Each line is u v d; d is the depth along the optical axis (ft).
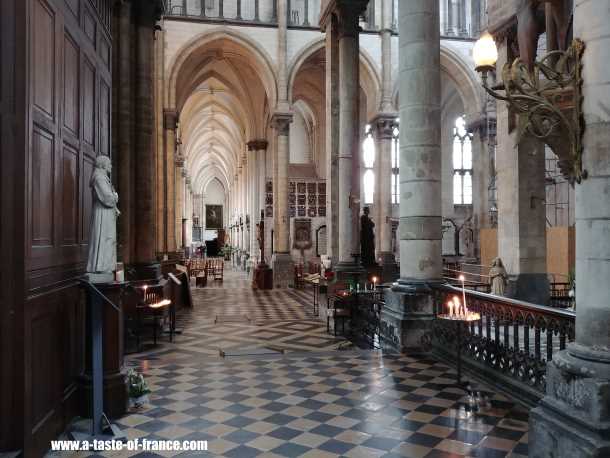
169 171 84.23
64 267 18.22
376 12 90.94
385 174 89.30
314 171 123.24
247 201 132.87
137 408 21.03
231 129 161.68
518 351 22.29
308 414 20.24
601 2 13.79
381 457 16.20
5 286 14.23
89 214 21.71
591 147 13.99
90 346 19.81
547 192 87.61
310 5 89.81
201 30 85.05
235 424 19.20
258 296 68.28
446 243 112.27
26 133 14.47
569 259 58.70
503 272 41.91
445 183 113.09
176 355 31.32
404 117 32.35
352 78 53.31
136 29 39.93
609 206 13.80
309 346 34.45
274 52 87.86
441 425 18.90
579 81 14.30
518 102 14.84
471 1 93.09
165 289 40.65
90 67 21.84
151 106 40.75
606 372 13.51
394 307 32.30
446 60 92.32
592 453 12.81
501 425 18.84
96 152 22.76
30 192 14.79
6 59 14.33
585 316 14.30
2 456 13.83
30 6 14.70
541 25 38.47
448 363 28.14
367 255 53.16
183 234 139.95
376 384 24.34
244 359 29.94
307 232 114.83
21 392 14.35
